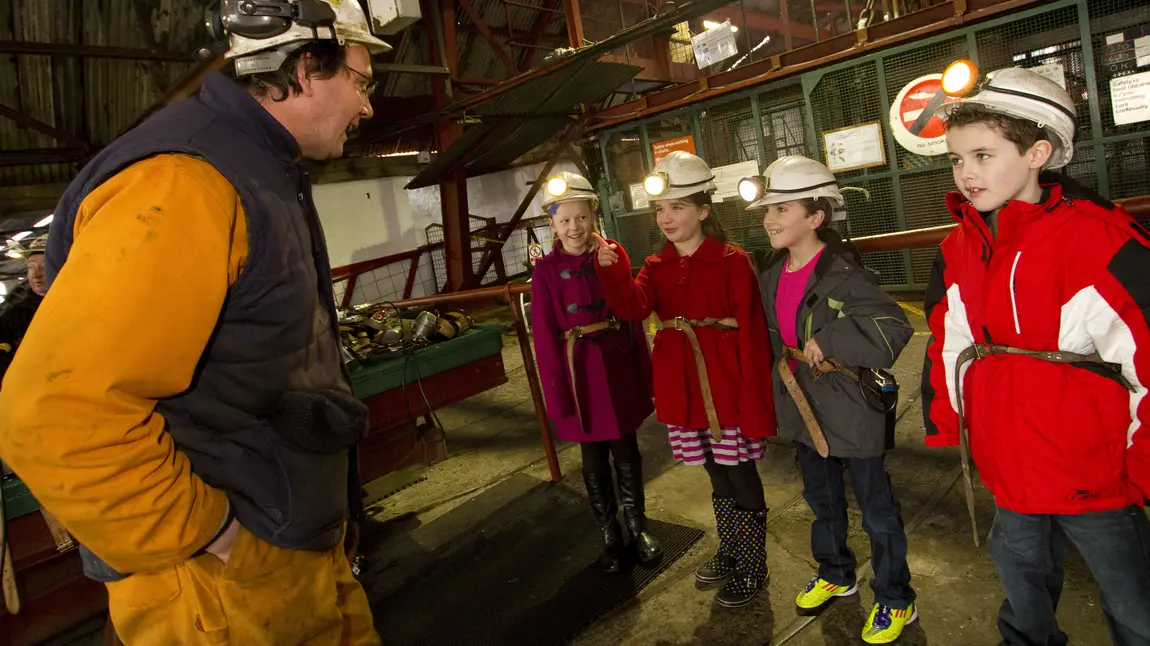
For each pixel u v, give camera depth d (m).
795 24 11.92
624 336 2.37
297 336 1.06
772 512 2.60
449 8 7.68
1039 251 1.17
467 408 4.88
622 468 2.41
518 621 2.23
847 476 2.80
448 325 3.20
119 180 0.90
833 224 1.83
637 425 2.36
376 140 8.51
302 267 1.07
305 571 1.12
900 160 5.66
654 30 4.61
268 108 1.08
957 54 5.18
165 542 0.88
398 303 3.53
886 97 5.55
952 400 1.42
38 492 0.82
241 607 1.03
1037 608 1.35
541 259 2.36
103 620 2.61
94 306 0.80
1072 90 4.86
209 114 1.02
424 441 3.08
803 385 1.79
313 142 1.15
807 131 6.15
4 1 5.92
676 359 2.06
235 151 0.99
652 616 2.12
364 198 9.55
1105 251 1.11
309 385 1.11
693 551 2.44
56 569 2.41
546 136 7.96
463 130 7.95
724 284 1.97
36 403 0.78
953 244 1.40
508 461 3.74
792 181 1.70
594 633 2.10
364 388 2.84
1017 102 1.13
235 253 0.95
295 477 1.06
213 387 0.98
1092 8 4.63
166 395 0.90
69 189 0.95
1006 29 4.98
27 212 7.17
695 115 6.88
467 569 2.64
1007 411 1.25
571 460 3.58
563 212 2.23
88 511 0.82
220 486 0.99
